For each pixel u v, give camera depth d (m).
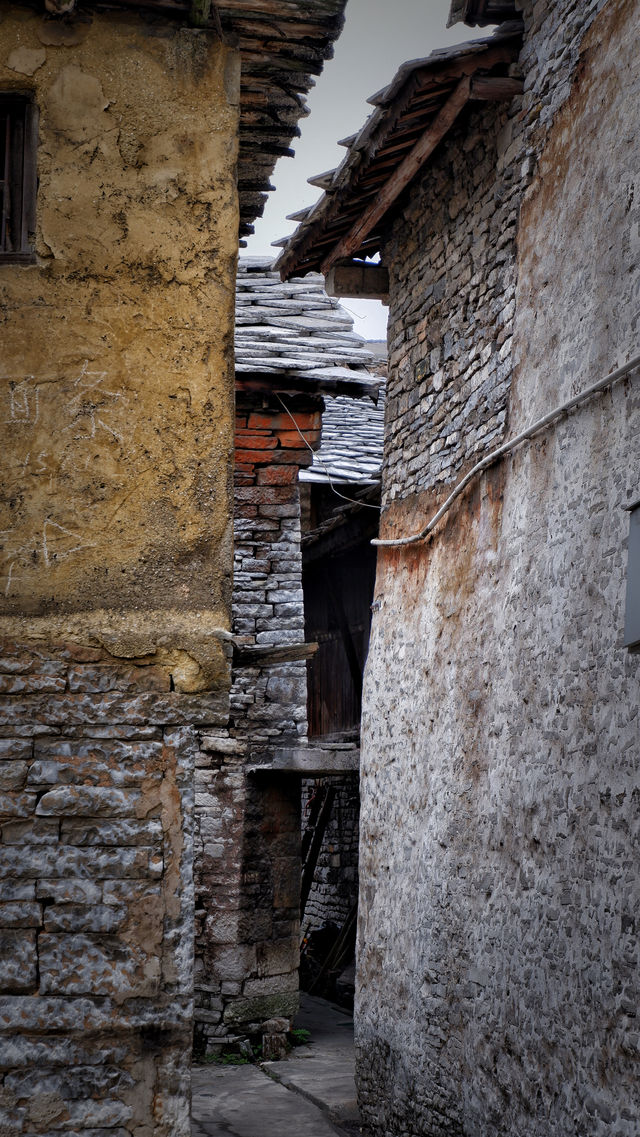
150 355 4.16
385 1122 7.26
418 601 7.61
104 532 4.05
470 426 6.93
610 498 5.01
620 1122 4.45
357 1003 8.01
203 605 4.08
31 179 4.19
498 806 5.98
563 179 5.79
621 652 4.80
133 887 3.86
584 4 5.66
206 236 4.22
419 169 7.75
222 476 4.15
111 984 3.79
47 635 3.97
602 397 5.14
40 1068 3.72
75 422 4.09
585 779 5.04
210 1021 9.75
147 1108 3.74
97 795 3.89
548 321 5.86
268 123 5.03
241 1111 8.09
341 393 10.62
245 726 10.15
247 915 9.95
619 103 5.20
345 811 13.34
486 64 6.34
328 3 4.35
